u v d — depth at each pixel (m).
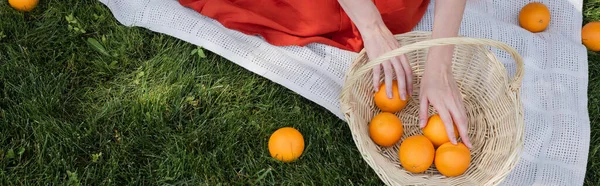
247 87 2.48
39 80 2.44
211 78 2.51
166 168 2.27
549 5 2.79
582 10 2.92
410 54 2.36
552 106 2.44
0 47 2.53
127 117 2.38
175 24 2.55
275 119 2.42
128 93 2.46
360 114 2.24
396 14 2.46
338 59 2.46
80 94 2.45
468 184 2.08
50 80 2.46
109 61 2.56
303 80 2.39
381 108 2.28
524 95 2.45
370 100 2.33
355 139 2.04
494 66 2.27
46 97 2.39
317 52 2.49
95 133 2.33
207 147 2.34
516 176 2.26
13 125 2.31
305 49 2.46
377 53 2.14
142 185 2.23
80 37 2.62
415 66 2.38
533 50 2.59
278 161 2.29
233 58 2.45
